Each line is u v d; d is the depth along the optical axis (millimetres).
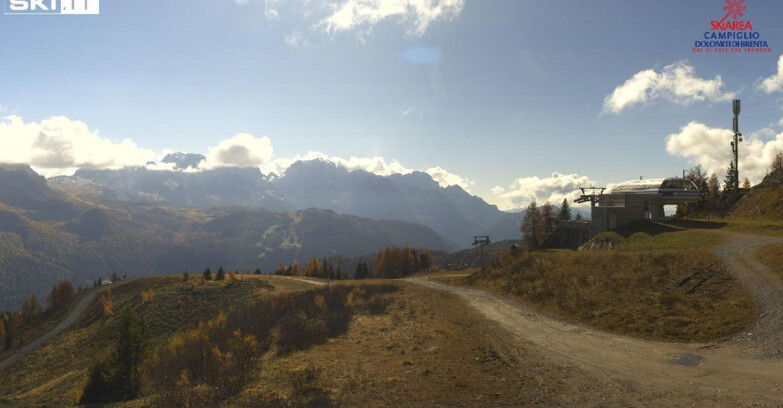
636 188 59094
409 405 15273
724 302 23469
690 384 15219
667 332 22031
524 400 15164
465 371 19094
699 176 84062
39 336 92688
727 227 45312
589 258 40094
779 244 31250
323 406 15258
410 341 25656
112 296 107688
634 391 15094
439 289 52000
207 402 16969
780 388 13961
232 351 25922
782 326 19297
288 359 22984
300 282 89438
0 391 63469
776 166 72062
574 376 17312
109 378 29844
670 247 38938
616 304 27938
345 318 34438
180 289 93125
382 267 147125
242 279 97375
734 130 72562
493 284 48125
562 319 28734
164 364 27266
